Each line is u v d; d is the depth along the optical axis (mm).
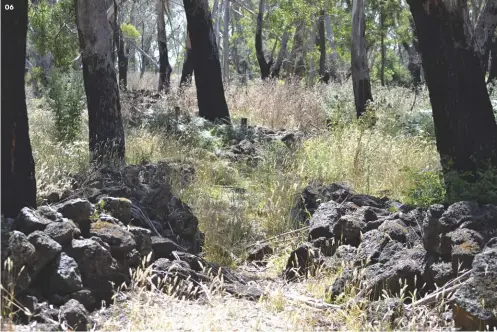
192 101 19500
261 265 7043
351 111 16891
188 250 6680
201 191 9102
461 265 5176
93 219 5496
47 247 4723
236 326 4828
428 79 7820
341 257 6207
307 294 5762
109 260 5090
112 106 10602
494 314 4594
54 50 16891
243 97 19875
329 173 10227
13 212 5441
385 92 19516
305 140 13094
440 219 5539
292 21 26516
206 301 5250
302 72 29594
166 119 14062
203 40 16234
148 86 34656
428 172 7840
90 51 10562
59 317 4445
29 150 5551
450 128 7715
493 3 11898
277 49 45219
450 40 7641
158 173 8992
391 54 42500
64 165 8617
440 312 4996
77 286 4773
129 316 4785
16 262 4539
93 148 10523
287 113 17516
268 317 5078
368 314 5039
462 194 6984
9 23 5363
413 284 5367
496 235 5480
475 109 7668
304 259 6445
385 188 9750
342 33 30500
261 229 7918
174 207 6977
